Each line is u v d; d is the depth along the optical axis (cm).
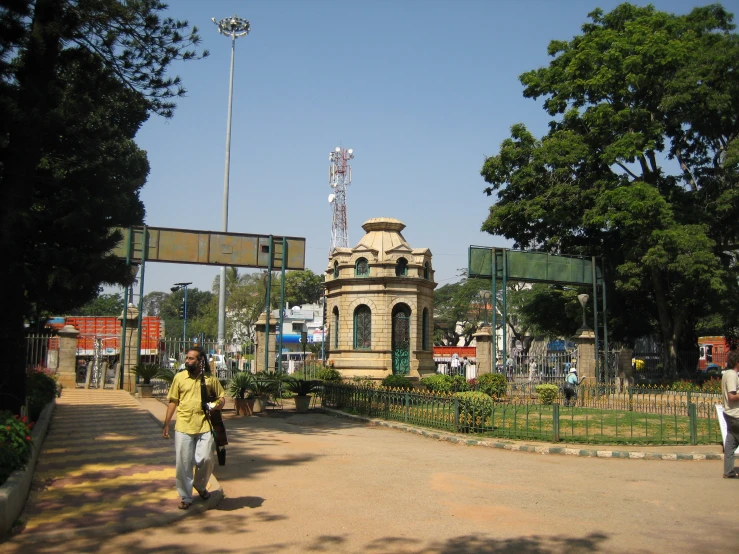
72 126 1470
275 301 8469
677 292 3222
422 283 3478
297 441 1576
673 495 1033
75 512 844
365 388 2147
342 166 6994
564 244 3747
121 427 1614
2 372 1275
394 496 991
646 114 3288
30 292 1456
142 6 1441
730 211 3328
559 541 771
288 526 817
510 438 1611
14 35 1311
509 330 6638
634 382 3225
